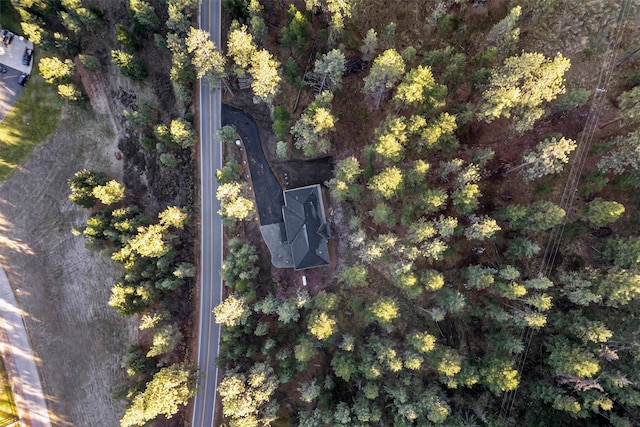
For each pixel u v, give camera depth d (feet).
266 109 239.09
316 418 204.23
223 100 241.35
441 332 219.61
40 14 244.22
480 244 214.69
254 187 241.76
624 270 173.06
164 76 243.81
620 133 192.75
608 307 195.93
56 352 253.03
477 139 211.20
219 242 243.60
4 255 254.68
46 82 257.34
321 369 225.15
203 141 243.40
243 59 201.05
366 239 220.84
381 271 228.22
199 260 242.78
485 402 204.23
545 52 205.26
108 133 252.83
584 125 198.18
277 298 226.79
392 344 204.54
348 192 211.20
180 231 240.94
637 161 172.55
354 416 202.69
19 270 255.09
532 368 203.31
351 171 197.36
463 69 207.82
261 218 240.53
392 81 192.75
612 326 192.75
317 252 226.58
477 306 211.41
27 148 257.14
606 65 197.16
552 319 198.39
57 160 255.70
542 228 184.75
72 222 253.85
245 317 209.67
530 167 195.11
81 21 239.09
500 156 210.38
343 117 232.53
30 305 255.09
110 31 249.55
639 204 195.72
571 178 198.49
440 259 204.54
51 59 228.84
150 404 191.21
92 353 250.16
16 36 260.42
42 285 255.09
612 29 195.62
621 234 199.11
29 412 251.80
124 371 245.86
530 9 201.77
